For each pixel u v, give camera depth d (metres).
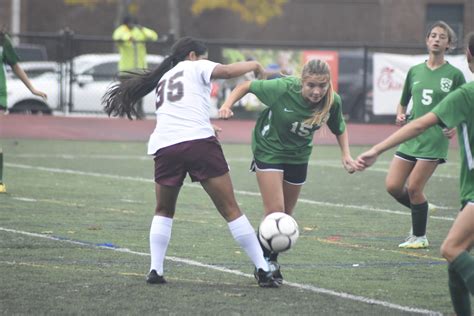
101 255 25.50
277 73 23.22
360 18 121.31
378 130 70.44
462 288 18.41
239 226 21.75
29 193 37.88
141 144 63.53
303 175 22.89
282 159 22.30
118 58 73.88
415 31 120.75
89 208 34.44
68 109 73.31
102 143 63.22
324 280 23.03
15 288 21.27
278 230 21.20
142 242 27.67
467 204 18.06
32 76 73.31
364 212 35.66
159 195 21.92
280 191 22.22
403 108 30.00
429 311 19.95
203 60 22.11
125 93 22.84
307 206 37.03
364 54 72.25
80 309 19.44
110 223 31.09
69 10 119.06
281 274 23.50
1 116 69.69
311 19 121.31
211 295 20.91
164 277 22.84
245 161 53.75
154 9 119.19
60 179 43.22
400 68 71.38
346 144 22.88
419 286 22.61
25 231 29.00
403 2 120.56
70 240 27.67
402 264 25.52
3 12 112.94
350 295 21.38
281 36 121.38
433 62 28.86
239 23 121.12
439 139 27.83
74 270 23.39
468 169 18.12
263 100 21.81
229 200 21.77
